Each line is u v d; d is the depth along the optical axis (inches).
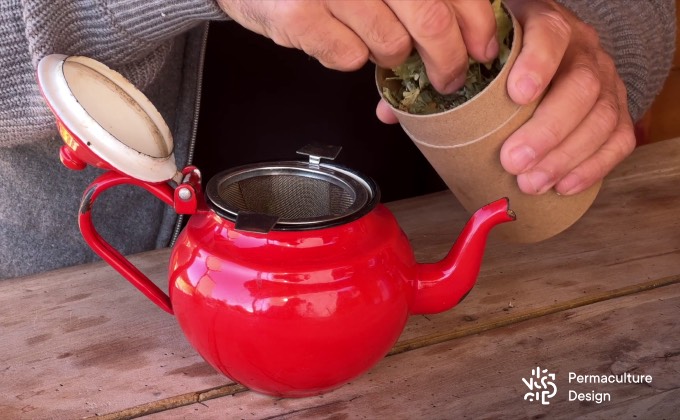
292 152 48.9
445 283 25.5
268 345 22.8
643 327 29.2
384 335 24.1
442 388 26.1
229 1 25.7
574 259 34.3
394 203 40.9
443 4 22.4
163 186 25.1
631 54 39.1
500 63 25.5
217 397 26.0
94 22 31.7
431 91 26.9
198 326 23.8
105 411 25.1
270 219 23.0
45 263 44.4
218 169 48.1
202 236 24.4
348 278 22.9
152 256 35.7
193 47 42.3
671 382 26.1
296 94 47.6
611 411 24.8
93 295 32.1
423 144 26.2
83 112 22.7
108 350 28.4
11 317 30.3
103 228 45.2
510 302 31.1
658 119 73.1
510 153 25.6
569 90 26.5
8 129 33.3
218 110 46.9
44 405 25.3
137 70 34.7
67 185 43.2
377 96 49.3
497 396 25.6
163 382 26.6
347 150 50.1
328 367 23.6
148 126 25.2
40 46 30.6
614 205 39.6
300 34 23.3
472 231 25.0
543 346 28.2
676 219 38.0
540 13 26.1
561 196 28.4
